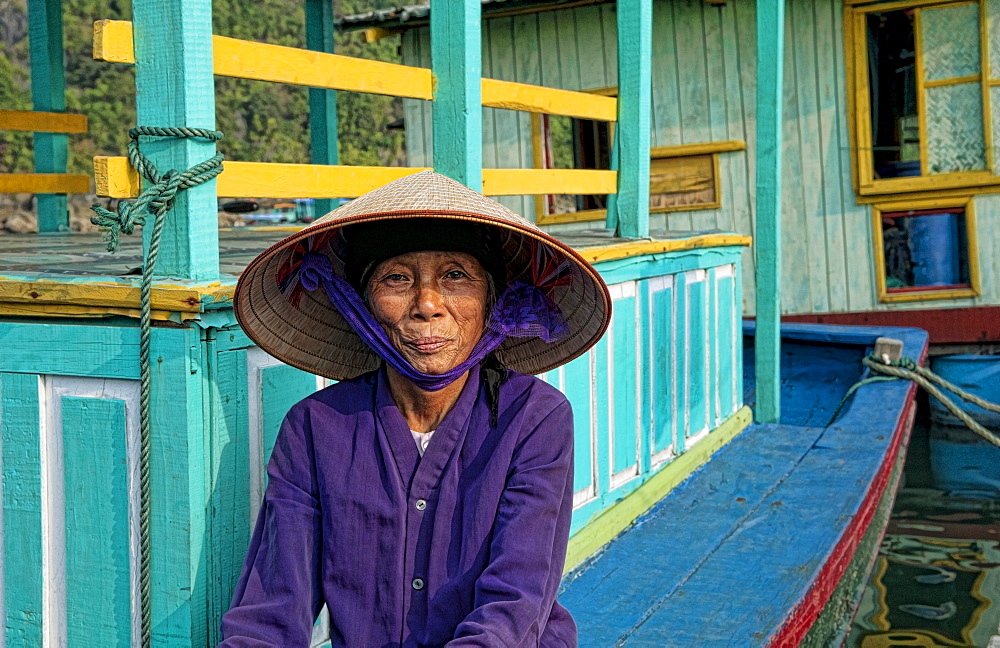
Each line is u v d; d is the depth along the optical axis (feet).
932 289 27.27
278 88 72.49
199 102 6.86
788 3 27.94
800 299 28.58
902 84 27.71
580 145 32.99
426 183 5.88
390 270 5.74
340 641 5.83
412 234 5.70
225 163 7.15
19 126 17.19
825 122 27.89
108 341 6.82
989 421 26.32
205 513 6.72
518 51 31.40
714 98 29.45
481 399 6.04
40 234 18.11
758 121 17.84
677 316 14.44
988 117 26.43
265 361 7.25
